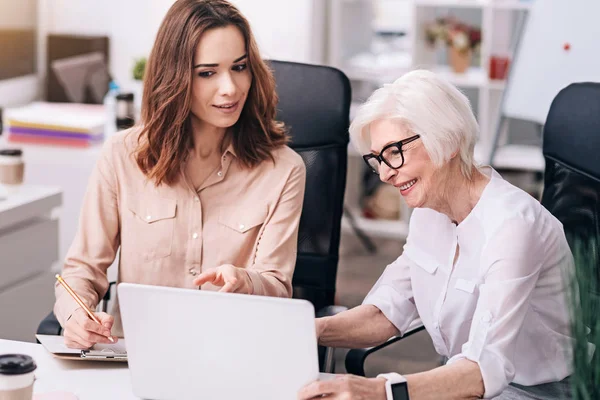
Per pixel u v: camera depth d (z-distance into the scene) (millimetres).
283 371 1688
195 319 1690
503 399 2055
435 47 5484
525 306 1903
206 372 1726
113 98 4250
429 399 1750
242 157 2406
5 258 3121
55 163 3881
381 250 5477
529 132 5543
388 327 2225
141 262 2381
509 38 5379
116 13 5117
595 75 4027
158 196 2379
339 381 1696
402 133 1918
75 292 2225
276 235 2377
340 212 2742
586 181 2379
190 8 2258
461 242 2047
